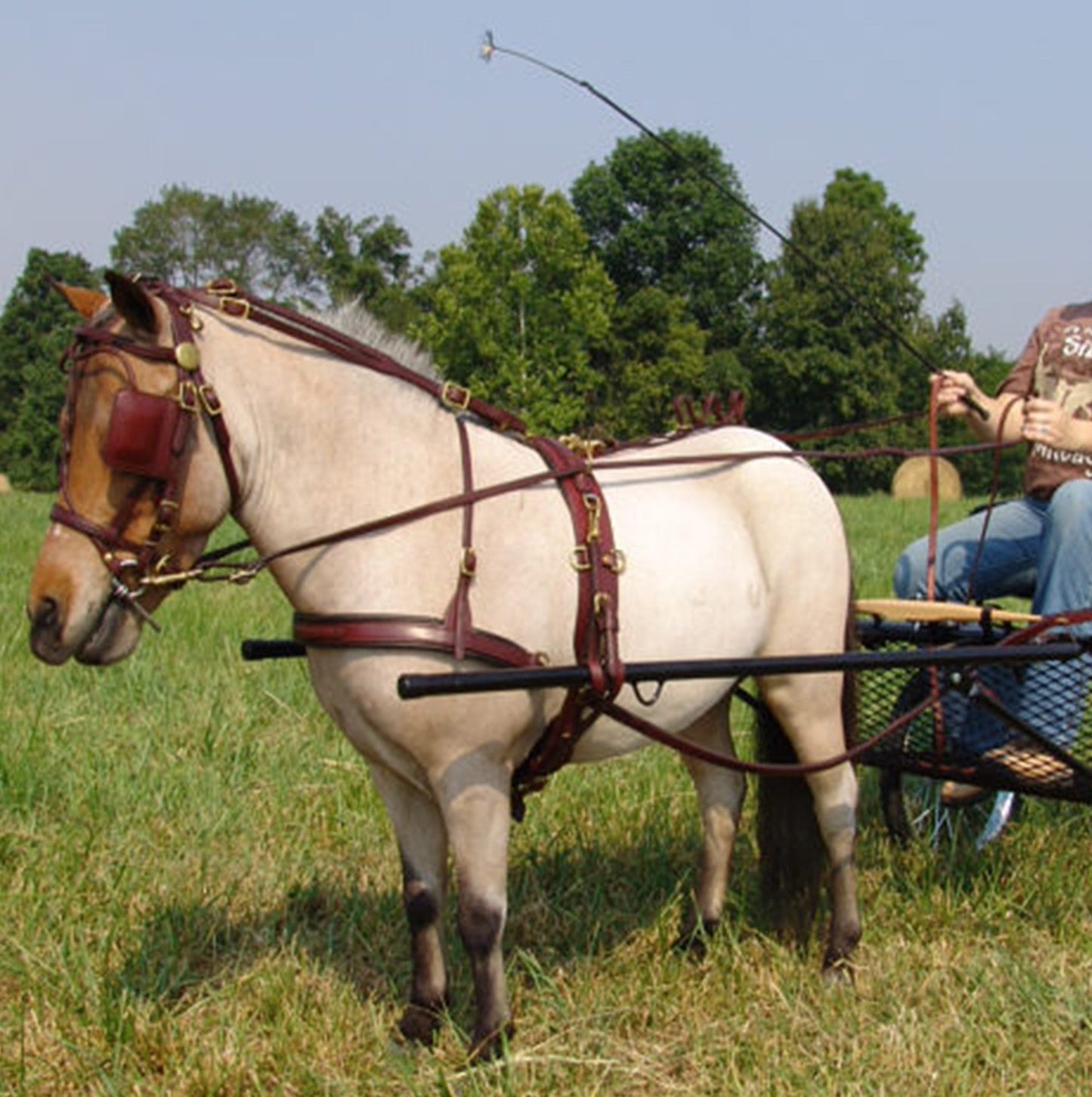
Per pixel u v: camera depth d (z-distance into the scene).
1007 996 4.30
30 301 68.81
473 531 3.73
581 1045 4.00
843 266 56.38
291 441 3.66
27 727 6.82
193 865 5.37
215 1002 4.34
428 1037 4.09
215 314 3.66
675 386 55.59
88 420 3.46
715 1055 4.01
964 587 5.42
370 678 3.64
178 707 7.35
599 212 62.00
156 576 3.54
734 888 5.38
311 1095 3.89
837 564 4.54
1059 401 5.27
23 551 16.17
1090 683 4.68
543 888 5.32
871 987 4.47
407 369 3.88
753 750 5.04
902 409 57.38
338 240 82.88
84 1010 4.20
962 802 5.63
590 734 4.07
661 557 4.08
